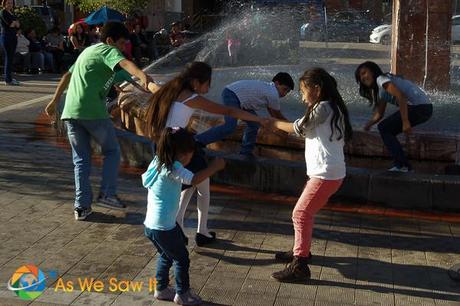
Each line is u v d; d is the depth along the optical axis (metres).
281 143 7.86
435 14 11.22
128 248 5.54
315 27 29.20
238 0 26.47
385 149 7.52
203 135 7.05
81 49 18.91
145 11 31.48
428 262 5.34
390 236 5.91
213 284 4.88
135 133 9.12
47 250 5.48
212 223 6.16
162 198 4.38
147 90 6.21
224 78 16.53
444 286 4.89
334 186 4.83
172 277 5.00
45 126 10.71
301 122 4.78
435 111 10.01
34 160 8.46
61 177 7.69
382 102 7.07
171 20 31.97
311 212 4.89
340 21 30.98
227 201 6.81
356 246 5.66
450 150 7.39
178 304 4.55
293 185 7.01
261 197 6.96
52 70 19.52
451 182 6.49
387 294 4.75
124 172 7.91
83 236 5.81
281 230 6.03
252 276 5.04
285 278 4.91
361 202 6.77
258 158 7.31
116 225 6.09
